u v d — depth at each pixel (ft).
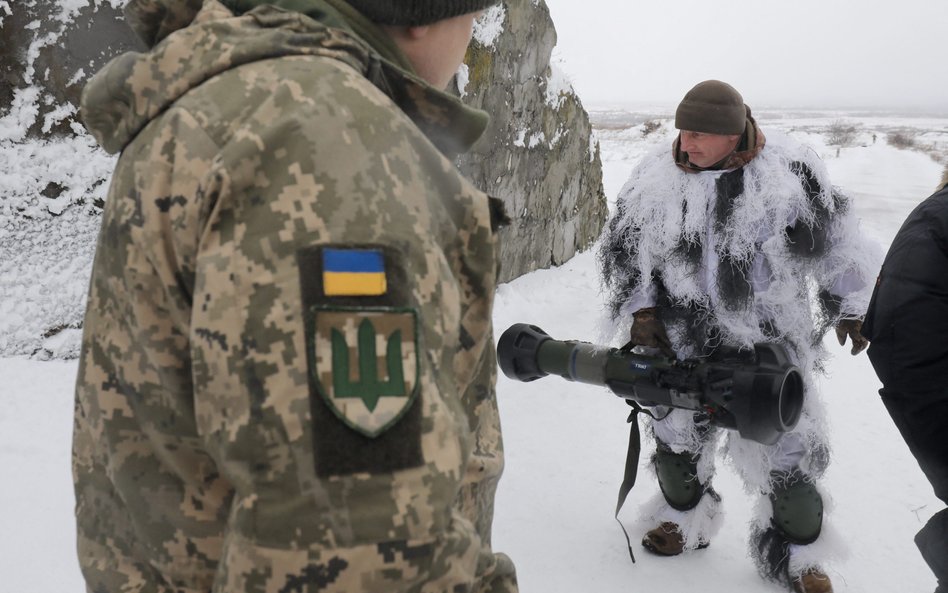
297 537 1.93
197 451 2.36
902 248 5.57
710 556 9.65
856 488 11.84
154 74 2.41
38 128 13.57
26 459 10.15
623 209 8.69
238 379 1.99
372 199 2.13
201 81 2.36
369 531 1.95
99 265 2.47
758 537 8.93
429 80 2.99
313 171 2.10
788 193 7.84
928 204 5.65
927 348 5.36
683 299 8.29
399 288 2.09
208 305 2.04
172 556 2.40
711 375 6.95
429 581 2.06
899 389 5.49
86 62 13.71
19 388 12.02
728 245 8.00
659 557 9.61
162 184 2.25
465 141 2.85
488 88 18.79
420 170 2.32
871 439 13.75
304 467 1.94
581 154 25.27
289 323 1.99
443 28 2.88
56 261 13.61
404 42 2.84
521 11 19.86
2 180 13.28
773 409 6.57
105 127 2.63
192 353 2.07
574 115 24.34
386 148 2.22
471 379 2.59
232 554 1.99
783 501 8.54
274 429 1.95
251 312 2.00
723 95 7.83
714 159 8.07
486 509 2.89
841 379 17.16
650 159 8.70
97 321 2.49
